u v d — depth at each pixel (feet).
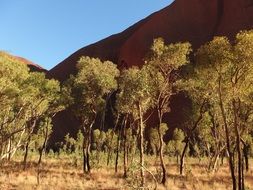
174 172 156.25
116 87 168.55
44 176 143.64
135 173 108.78
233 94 108.47
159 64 135.54
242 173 111.45
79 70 169.48
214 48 107.55
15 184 125.29
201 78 122.72
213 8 472.85
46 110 159.63
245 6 445.37
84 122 167.94
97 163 181.06
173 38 477.77
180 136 261.65
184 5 490.90
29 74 139.44
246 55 103.19
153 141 259.60
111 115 411.54
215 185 127.95
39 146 252.42
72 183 128.47
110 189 120.47
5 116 154.30
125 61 498.28
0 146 147.84
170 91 141.90
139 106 127.54
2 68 124.77
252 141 209.67
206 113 180.75
